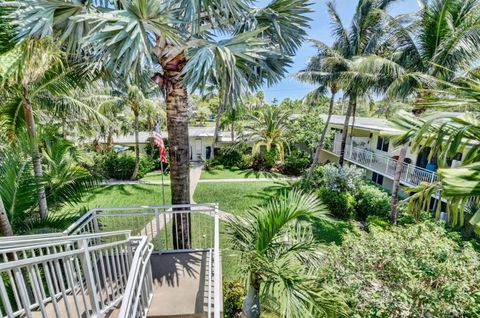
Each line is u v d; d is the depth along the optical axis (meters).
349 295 3.85
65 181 4.89
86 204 11.84
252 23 4.74
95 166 14.64
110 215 4.60
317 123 19.23
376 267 4.32
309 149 20.05
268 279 3.66
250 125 20.06
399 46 9.13
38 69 3.79
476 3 7.65
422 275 3.97
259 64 4.48
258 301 4.13
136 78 4.15
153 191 13.95
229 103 4.05
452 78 7.92
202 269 4.43
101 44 3.39
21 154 4.64
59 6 3.75
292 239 4.39
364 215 10.70
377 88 10.65
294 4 4.81
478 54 7.52
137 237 3.55
